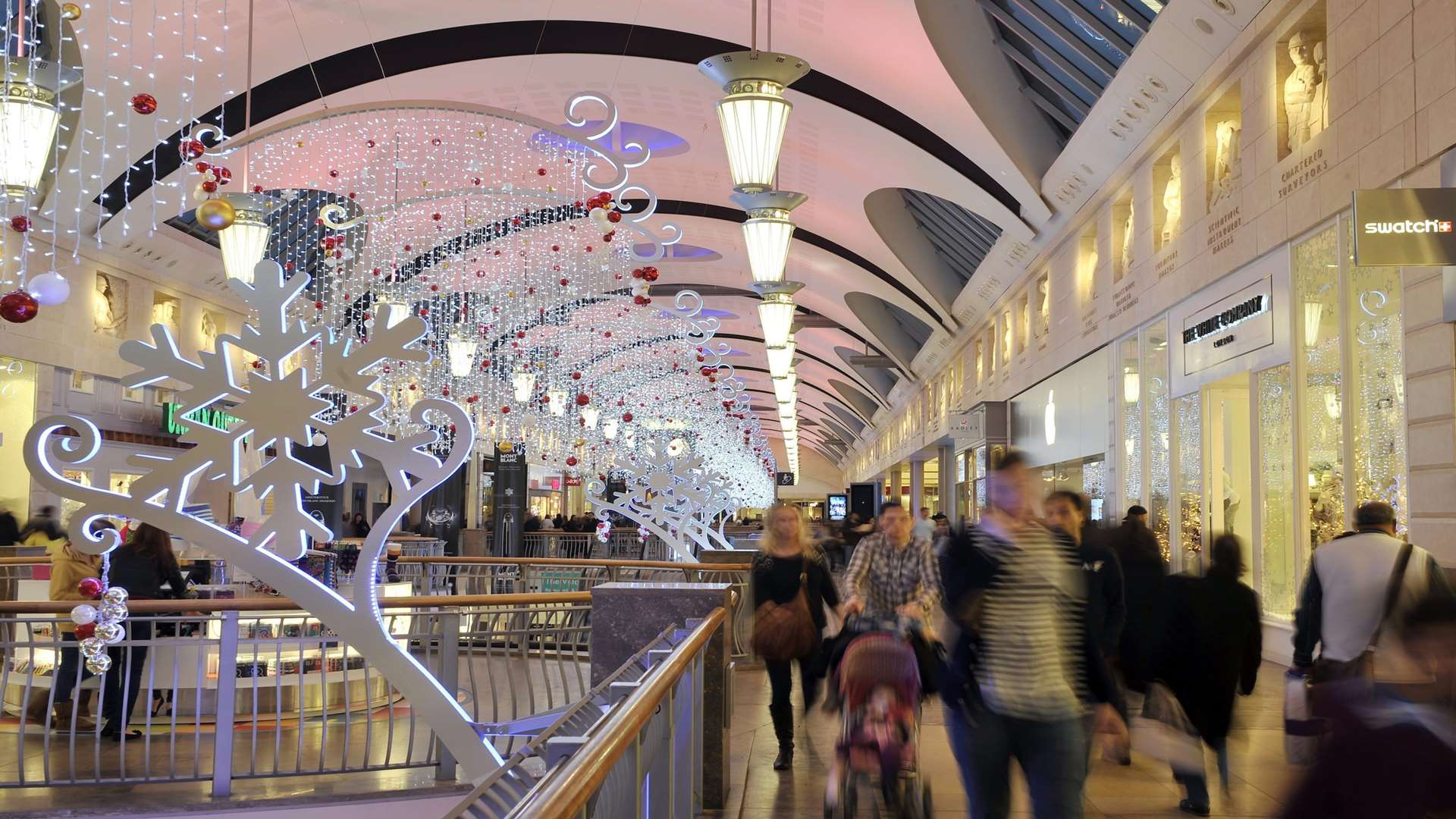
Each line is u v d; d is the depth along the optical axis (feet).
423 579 48.29
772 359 32.96
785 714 20.71
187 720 27.66
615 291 56.90
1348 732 7.37
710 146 68.74
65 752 24.98
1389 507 16.38
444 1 48.62
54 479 17.48
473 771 18.65
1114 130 43.57
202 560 39.40
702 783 17.83
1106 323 49.85
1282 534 32.94
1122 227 48.73
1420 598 7.43
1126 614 17.74
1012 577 12.05
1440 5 23.00
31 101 19.99
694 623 18.83
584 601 25.35
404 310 21.54
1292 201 31.04
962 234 73.87
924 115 51.98
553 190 33.01
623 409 61.41
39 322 51.44
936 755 21.84
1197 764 17.11
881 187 65.10
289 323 18.49
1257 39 32.83
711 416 63.82
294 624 29.68
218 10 45.29
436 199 33.14
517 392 62.03
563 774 6.59
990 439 76.28
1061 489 17.51
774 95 19.25
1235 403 38.47
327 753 25.59
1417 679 7.33
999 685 11.95
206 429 18.15
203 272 66.13
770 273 22.02
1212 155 37.70
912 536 18.37
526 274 60.03
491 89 57.47
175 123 50.70
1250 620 17.52
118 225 54.49
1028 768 11.93
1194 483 40.09
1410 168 24.41
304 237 67.72
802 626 20.58
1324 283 29.71
